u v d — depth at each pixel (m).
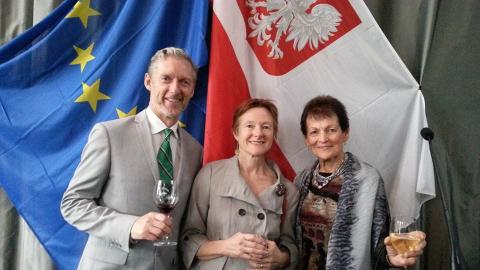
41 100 2.06
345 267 1.52
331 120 1.67
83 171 1.56
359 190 1.59
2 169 2.04
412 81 1.91
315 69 1.96
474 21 1.93
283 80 1.96
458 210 1.92
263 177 1.69
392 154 1.92
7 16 2.30
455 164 1.91
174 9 2.02
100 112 2.03
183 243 1.62
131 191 1.54
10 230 2.28
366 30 1.94
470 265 1.90
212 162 1.73
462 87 1.93
